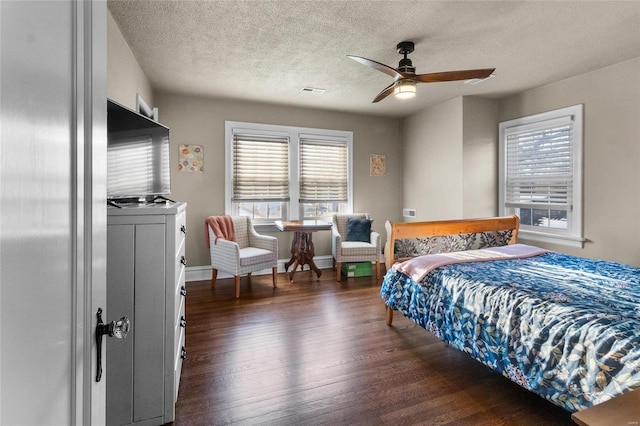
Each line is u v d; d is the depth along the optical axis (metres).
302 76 3.64
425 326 2.41
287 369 2.26
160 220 1.65
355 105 4.81
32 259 0.45
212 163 4.52
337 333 2.84
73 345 0.59
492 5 2.29
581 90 3.57
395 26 2.58
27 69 0.43
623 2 2.25
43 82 0.48
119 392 1.62
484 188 4.48
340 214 5.10
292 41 2.82
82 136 0.63
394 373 2.21
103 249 0.76
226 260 3.90
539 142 4.03
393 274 2.83
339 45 2.90
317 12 2.39
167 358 1.69
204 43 2.85
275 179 4.86
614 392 1.32
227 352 2.50
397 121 5.61
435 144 4.84
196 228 4.47
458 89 4.07
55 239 0.52
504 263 2.58
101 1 0.74
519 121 4.23
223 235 4.16
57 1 0.52
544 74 3.57
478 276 2.22
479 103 4.43
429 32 2.67
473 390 2.02
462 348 2.09
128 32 2.64
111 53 2.40
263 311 3.35
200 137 4.45
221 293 3.94
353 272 4.65
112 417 1.61
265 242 4.29
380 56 3.12
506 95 4.33
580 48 2.95
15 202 0.40
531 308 1.76
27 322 0.43
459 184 4.42
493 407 1.86
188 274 4.44
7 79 0.38
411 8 2.34
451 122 4.54
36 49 0.45
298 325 3.01
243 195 4.69
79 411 0.61
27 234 0.43
